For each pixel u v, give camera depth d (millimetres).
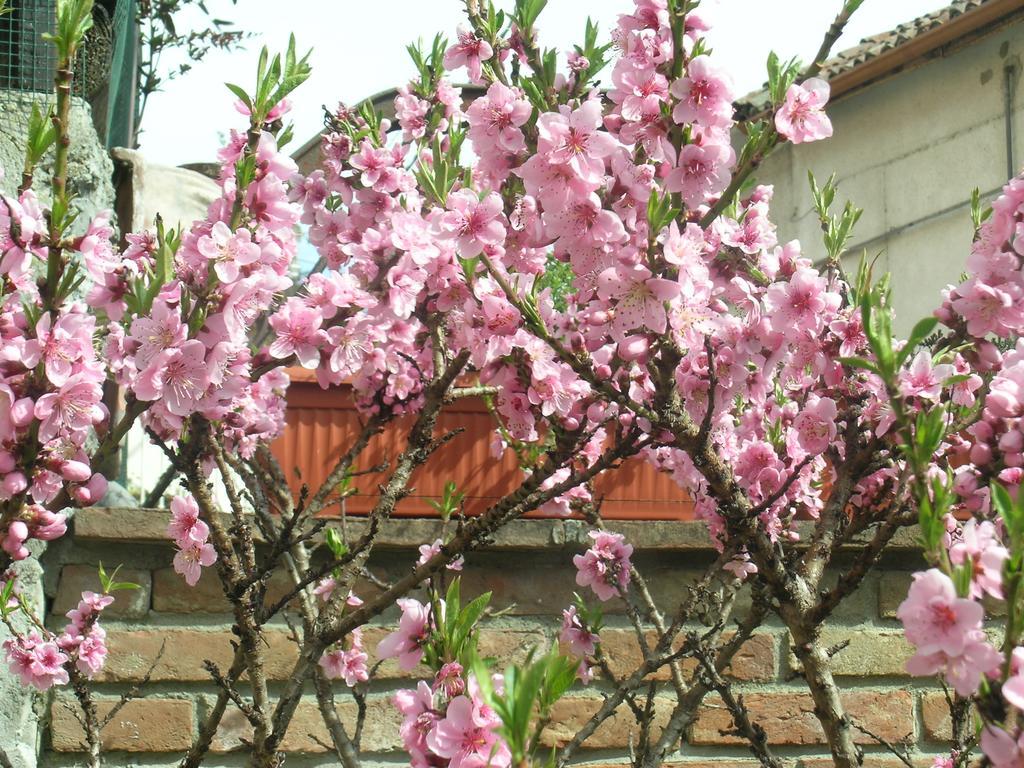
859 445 2256
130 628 3344
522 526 3545
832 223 2652
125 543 3371
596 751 3520
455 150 2635
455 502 3561
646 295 1759
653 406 1872
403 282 2340
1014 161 10391
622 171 1847
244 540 2148
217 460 2408
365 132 3070
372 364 2697
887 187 11750
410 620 1724
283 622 3426
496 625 3555
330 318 2258
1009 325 1803
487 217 1818
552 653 1307
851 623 3727
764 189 2520
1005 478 1569
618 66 1857
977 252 1927
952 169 11023
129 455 4566
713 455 1901
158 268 1796
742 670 3629
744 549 2576
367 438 2967
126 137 5875
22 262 1568
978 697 1135
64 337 1542
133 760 3301
